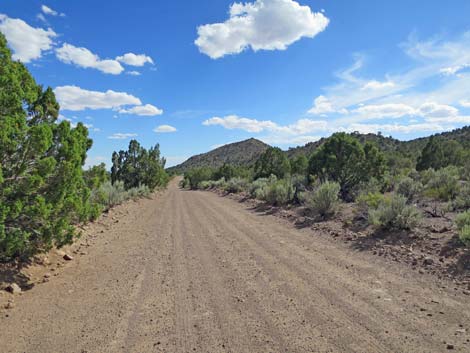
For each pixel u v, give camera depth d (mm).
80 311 4918
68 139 6973
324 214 12789
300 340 3904
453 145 31438
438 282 5660
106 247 9336
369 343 3785
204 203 22859
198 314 4738
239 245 9195
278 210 15938
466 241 6781
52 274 6699
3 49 6078
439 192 14805
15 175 5902
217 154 183125
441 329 4051
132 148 30703
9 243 5656
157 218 15625
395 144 80312
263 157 32594
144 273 6820
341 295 5273
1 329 4363
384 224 9250
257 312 4742
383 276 6117
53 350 3836
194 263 7504
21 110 6145
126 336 4129
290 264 7148
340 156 18531
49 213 6199
